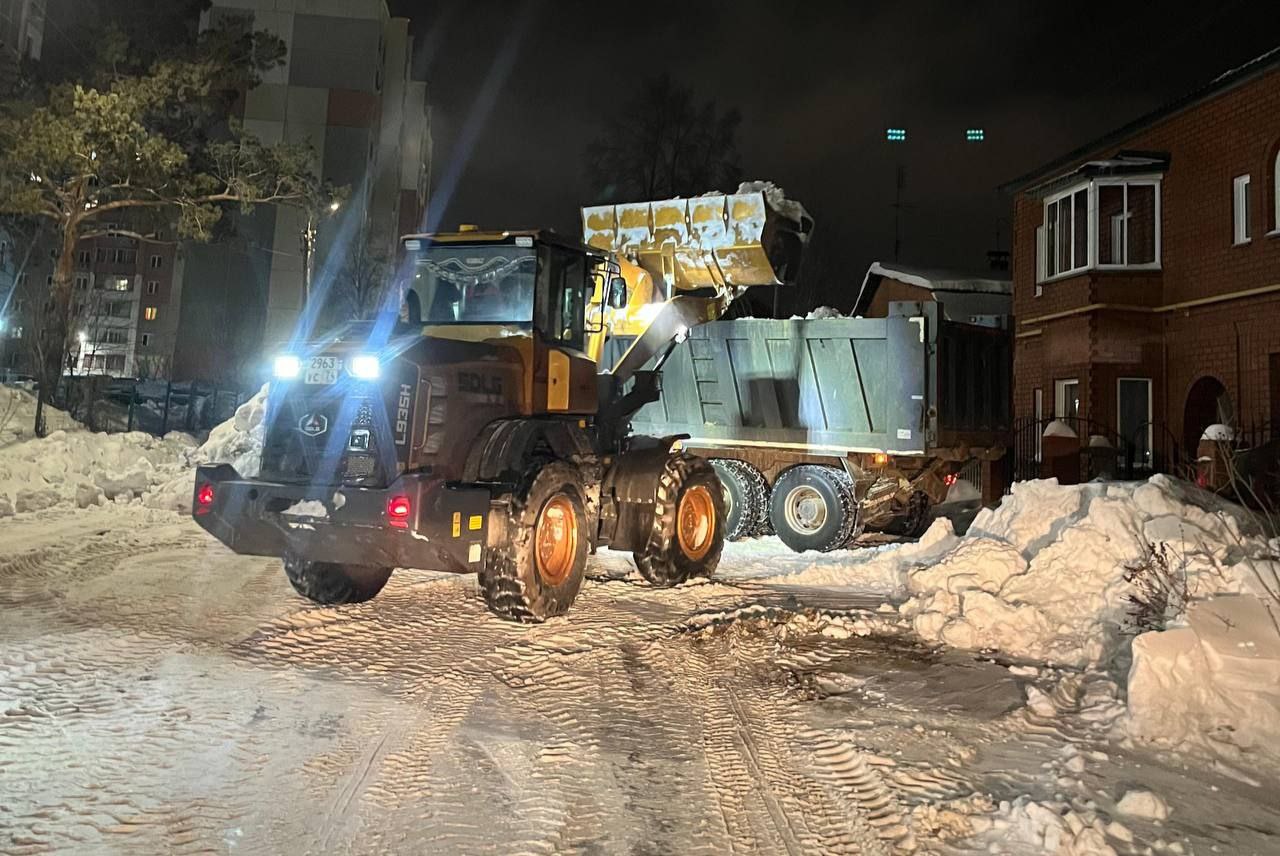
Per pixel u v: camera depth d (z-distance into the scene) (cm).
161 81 2030
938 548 1012
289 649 627
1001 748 483
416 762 448
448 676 581
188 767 428
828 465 1248
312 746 462
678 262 1103
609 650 653
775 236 1070
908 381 1181
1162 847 369
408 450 638
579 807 406
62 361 2028
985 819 395
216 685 546
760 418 1291
